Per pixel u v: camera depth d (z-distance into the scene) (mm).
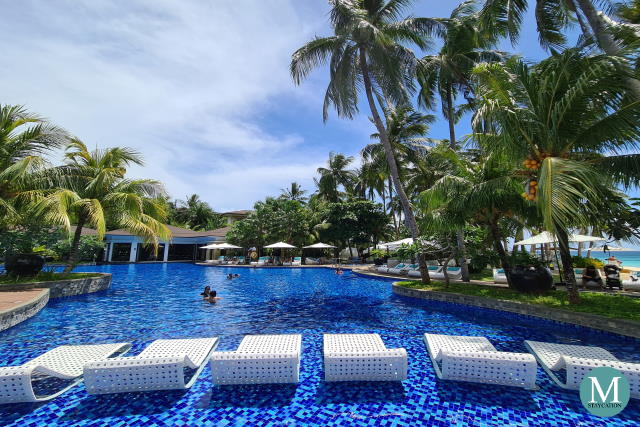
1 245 10820
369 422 3311
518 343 6156
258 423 3279
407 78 14461
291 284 16109
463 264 14148
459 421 3314
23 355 5336
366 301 11133
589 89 6422
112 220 12812
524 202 9758
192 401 3699
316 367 4820
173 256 37750
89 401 3658
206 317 8422
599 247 16328
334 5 12602
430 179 24766
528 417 3383
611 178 7098
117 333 6734
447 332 6988
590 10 7598
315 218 35344
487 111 7434
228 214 51312
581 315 6883
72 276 12547
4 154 11125
